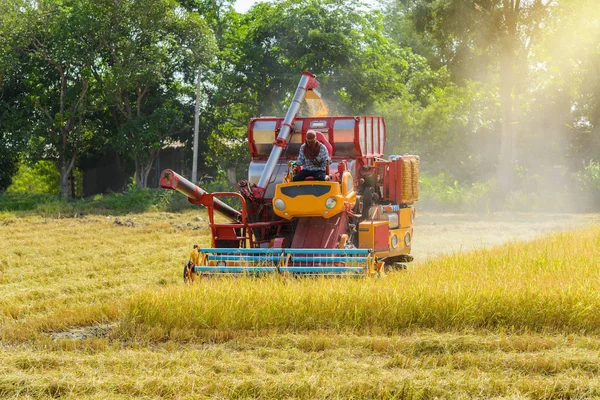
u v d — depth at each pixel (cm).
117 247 1906
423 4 4078
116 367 725
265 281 1022
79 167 5047
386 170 1391
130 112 4422
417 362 730
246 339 835
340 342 811
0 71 4184
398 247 1347
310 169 1198
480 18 3862
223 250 1148
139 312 907
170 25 4319
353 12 4672
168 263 1586
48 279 1373
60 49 4131
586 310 848
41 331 918
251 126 1359
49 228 2486
